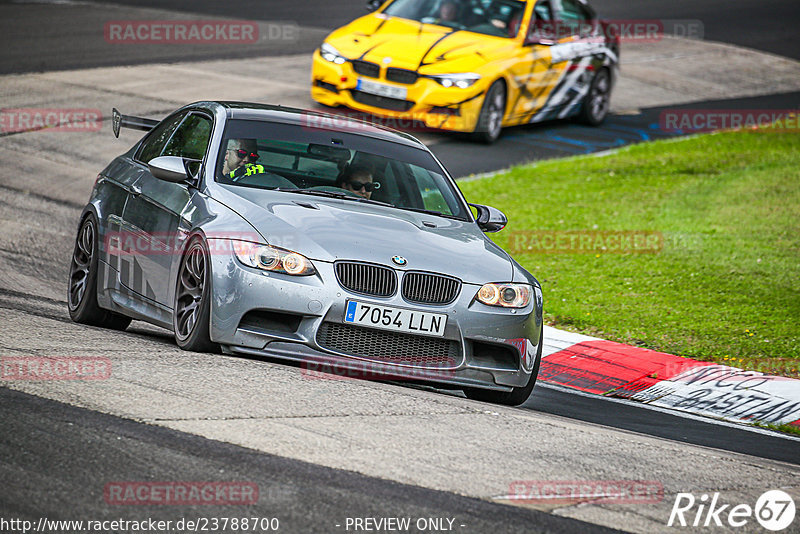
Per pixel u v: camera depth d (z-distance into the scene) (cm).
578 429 2100
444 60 5653
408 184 2686
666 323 3550
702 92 8088
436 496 1555
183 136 2753
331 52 5762
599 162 5775
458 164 5412
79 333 2414
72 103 5716
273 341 2200
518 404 2462
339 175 2611
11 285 3195
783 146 6391
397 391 2167
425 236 2425
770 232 4650
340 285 2211
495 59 5772
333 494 1507
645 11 11356
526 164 5569
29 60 6556
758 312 3688
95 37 7450
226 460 1589
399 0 6166
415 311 2239
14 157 4822
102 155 5003
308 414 1872
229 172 2498
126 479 1487
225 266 2206
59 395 1820
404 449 1755
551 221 4666
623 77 8262
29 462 1512
